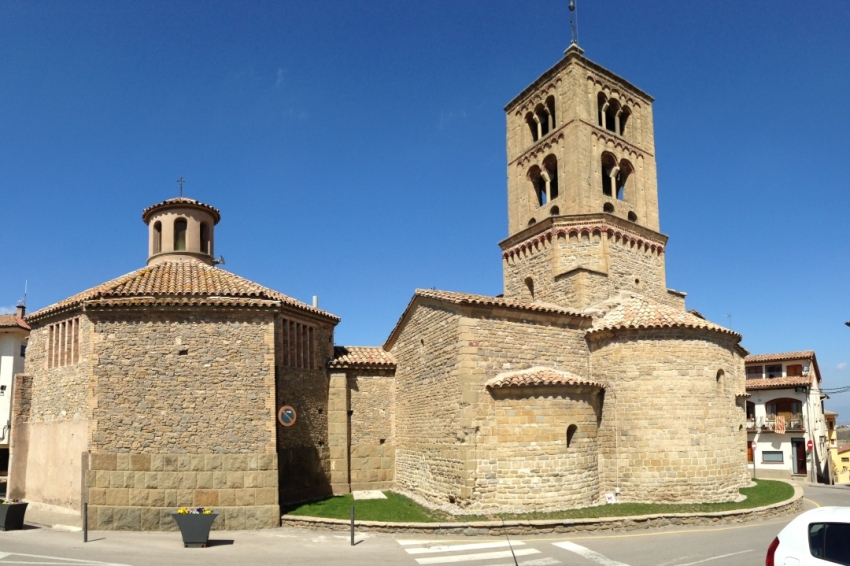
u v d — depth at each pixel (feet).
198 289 81.05
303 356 96.78
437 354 90.33
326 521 73.31
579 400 84.28
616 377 88.22
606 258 105.91
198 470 75.31
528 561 56.70
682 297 121.80
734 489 86.69
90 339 77.46
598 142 113.39
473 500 78.74
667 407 84.69
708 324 87.81
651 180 121.80
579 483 81.82
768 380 184.96
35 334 92.89
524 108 125.39
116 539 67.72
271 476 76.48
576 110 111.04
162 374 76.95
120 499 73.97
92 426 75.05
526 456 79.71
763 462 181.16
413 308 100.78
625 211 115.75
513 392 81.20
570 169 110.52
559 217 108.27
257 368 78.84
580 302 101.24
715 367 87.81
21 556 58.03
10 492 88.43
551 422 81.10
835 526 35.19
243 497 75.36
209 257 105.81
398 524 70.13
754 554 58.23
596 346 92.27
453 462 82.64
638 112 123.34
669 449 83.66
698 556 57.72
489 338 85.10
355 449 102.68
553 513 76.07
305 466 93.35
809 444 166.91
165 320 78.18
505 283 120.57
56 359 88.28
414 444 96.84
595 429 86.07
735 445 88.99
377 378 106.93
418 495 93.25
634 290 109.81
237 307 79.05
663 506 79.87
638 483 83.82
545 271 110.01
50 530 72.28
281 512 79.51
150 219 106.22
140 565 54.85
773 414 181.98
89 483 73.97
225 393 77.51
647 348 86.69
